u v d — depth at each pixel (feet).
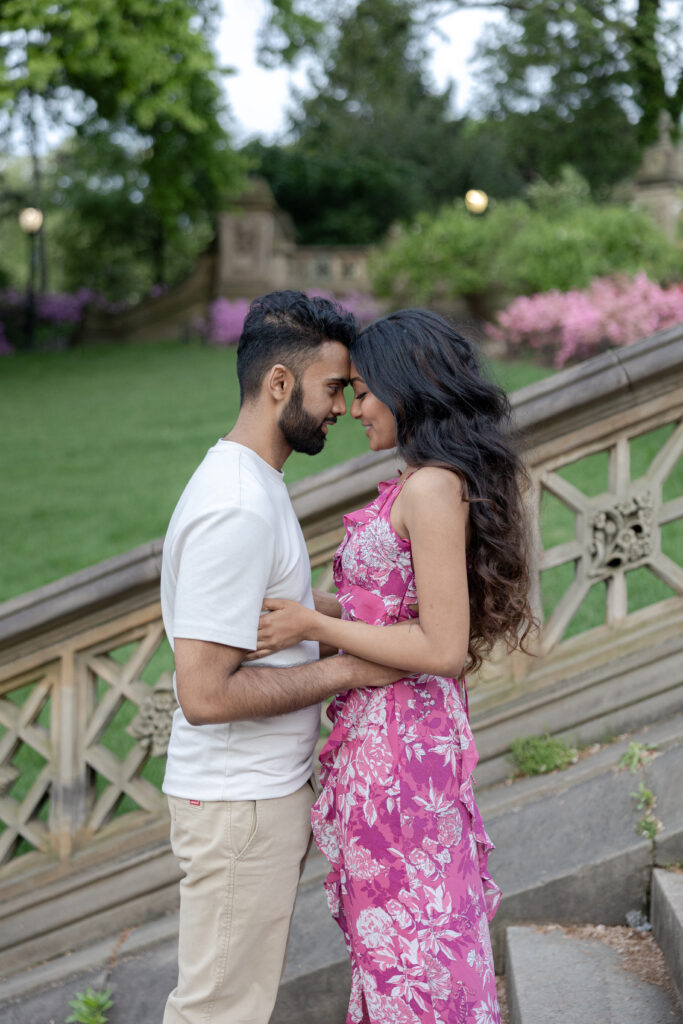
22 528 20.75
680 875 7.24
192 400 35.12
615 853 7.42
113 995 8.09
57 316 65.26
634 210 40.22
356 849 5.52
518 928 7.47
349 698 5.73
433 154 85.40
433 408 5.44
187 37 38.75
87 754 9.09
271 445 5.67
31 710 9.14
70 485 24.16
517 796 8.16
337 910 5.81
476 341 5.78
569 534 16.17
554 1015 6.42
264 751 5.58
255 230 58.44
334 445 24.66
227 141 54.44
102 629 8.85
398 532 5.51
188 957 5.81
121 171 77.30
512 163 50.37
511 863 7.67
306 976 7.56
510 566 5.64
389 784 5.47
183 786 5.66
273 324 5.54
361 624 5.40
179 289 60.18
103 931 8.87
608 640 8.82
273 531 5.40
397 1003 5.39
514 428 5.99
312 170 73.97
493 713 8.73
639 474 18.19
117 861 8.97
